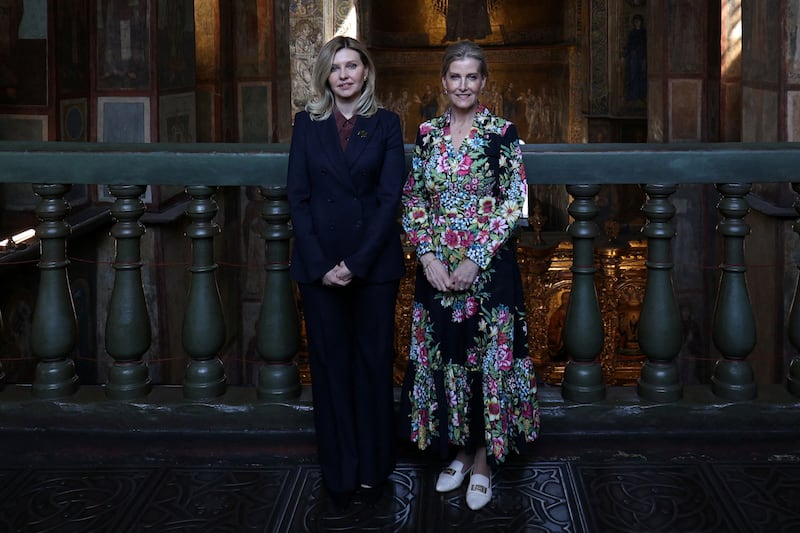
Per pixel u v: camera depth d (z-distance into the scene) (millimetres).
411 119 28656
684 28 15539
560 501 3287
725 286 3779
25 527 3150
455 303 3242
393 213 3176
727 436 3725
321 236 3234
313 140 3221
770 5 10695
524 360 3340
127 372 3881
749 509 3199
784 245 10312
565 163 3637
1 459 3654
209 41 18375
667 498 3289
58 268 3893
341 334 3311
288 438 3791
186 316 3842
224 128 18844
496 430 3250
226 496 3365
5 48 10469
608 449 3658
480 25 28078
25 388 4000
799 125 10375
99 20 11859
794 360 3836
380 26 28047
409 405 3398
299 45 15758
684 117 15719
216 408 3828
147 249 12172
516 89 28016
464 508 3262
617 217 23656
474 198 3199
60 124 10844
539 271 21500
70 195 11023
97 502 3320
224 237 16828
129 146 3807
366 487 3344
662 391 3754
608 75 24703
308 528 3143
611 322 20812
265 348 3822
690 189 15039
